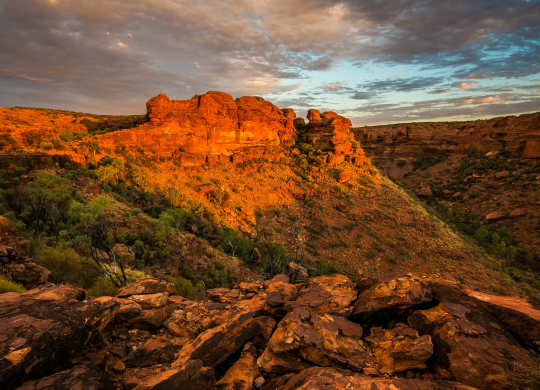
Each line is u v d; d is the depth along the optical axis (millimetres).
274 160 72688
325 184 66188
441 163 112688
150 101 67875
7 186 35062
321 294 8188
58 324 5121
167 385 4922
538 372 4770
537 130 97625
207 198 56250
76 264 17547
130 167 55250
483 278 46250
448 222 72688
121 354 6332
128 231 33562
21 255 13969
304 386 4641
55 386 4211
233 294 10375
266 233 52219
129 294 8992
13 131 47062
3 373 3992
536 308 6633
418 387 4672
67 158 47188
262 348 6980
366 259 49312
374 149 127062
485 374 5055
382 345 6230
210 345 6262
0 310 5441
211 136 72000
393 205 61281
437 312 6672
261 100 83562
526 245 63250
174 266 30547
